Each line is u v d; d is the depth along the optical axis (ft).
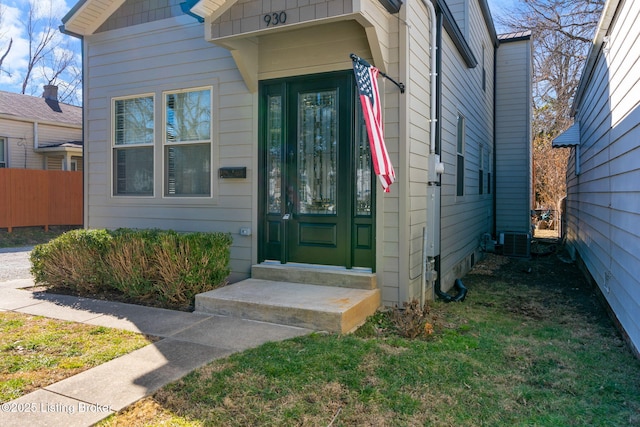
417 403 8.91
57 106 64.23
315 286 16.21
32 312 15.28
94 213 22.12
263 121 18.12
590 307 18.49
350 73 16.40
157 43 20.26
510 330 14.85
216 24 15.38
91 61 22.06
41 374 9.97
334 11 13.41
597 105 21.13
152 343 12.01
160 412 8.38
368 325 13.84
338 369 10.25
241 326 13.48
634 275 12.80
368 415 8.43
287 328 13.28
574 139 27.96
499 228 39.73
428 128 18.60
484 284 23.57
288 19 14.08
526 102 39.04
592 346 13.32
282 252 17.72
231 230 18.78
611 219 16.83
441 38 19.57
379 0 14.11
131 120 21.26
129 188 21.43
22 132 55.11
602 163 19.26
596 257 20.68
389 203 15.74
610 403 9.37
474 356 11.77
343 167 16.58
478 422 8.34
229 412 8.39
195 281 15.98
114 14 21.30
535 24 63.41
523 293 21.24
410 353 11.44
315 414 8.41
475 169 30.53
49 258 18.63
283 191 17.65
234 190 18.70
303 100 17.40
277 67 17.61
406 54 15.47
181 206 19.80
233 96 18.65
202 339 12.32
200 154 19.62
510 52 39.58
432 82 18.03
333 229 16.89
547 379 10.58
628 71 14.40
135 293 16.87
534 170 65.36
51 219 47.29
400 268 15.60
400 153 15.53
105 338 12.45
